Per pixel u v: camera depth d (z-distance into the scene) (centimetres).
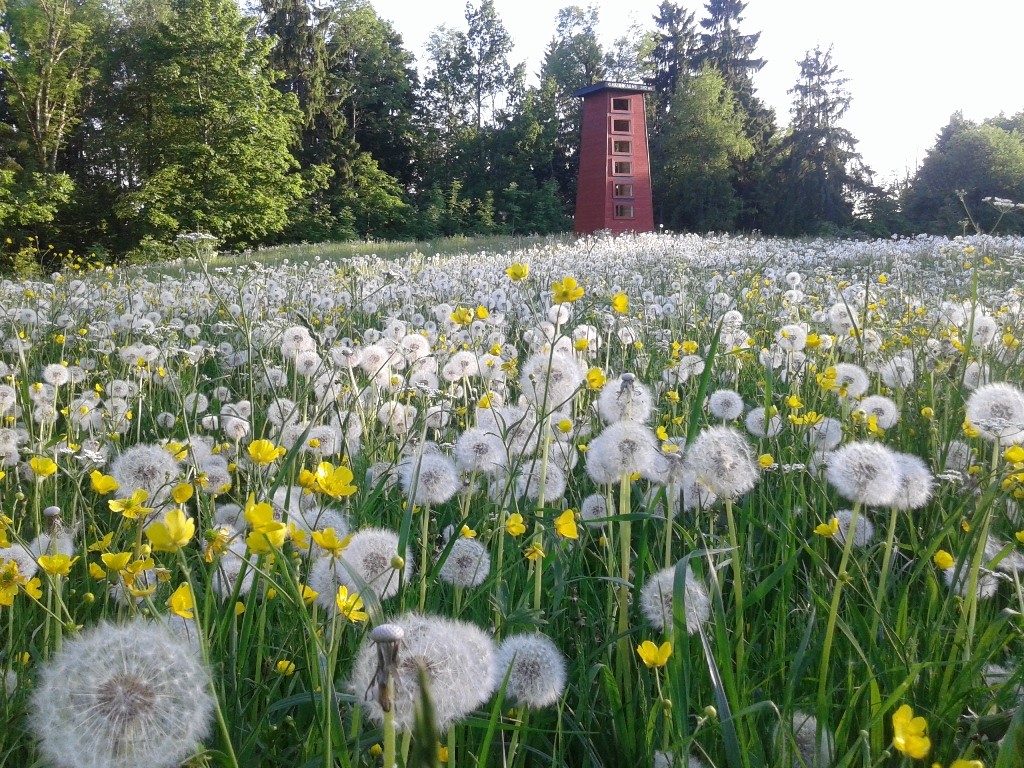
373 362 423
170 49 4625
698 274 1410
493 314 737
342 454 369
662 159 7269
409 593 250
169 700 145
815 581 287
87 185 4916
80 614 265
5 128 4559
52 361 672
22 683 219
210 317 934
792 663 238
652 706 234
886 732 218
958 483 342
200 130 4672
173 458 260
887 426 387
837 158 7319
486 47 8619
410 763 189
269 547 181
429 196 6594
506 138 7331
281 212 4750
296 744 224
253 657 253
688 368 488
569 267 1491
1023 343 554
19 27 4556
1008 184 5947
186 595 188
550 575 289
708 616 247
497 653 202
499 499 315
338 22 7406
